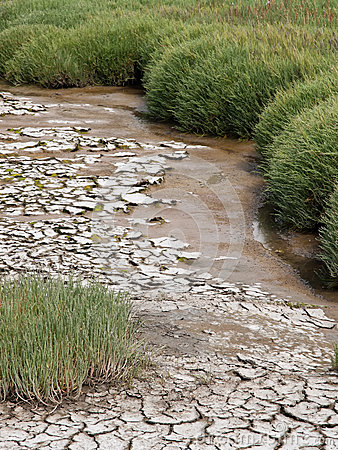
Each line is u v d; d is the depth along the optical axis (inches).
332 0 632.4
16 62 614.9
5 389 118.0
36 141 375.9
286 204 257.4
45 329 126.6
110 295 148.4
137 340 145.9
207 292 183.6
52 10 821.9
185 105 422.9
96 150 362.6
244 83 401.1
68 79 591.8
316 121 272.1
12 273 187.3
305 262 218.2
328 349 146.4
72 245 217.0
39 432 106.5
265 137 338.3
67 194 276.4
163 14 701.9
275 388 124.6
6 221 238.7
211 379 128.0
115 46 593.3
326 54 416.8
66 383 120.6
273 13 619.5
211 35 518.3
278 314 168.7
